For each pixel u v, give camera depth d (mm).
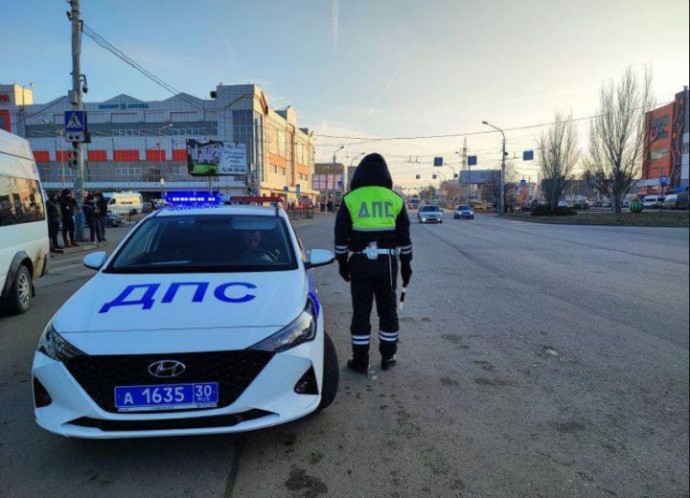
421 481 2543
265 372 2551
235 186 59688
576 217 39531
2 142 5977
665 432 3055
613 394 3633
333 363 3227
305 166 83938
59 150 64375
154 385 2443
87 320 2645
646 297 7223
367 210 3898
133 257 3615
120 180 63719
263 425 2531
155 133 62438
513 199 73188
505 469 2652
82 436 2420
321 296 7371
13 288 5980
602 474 2604
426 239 18766
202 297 2875
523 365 4250
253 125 58812
